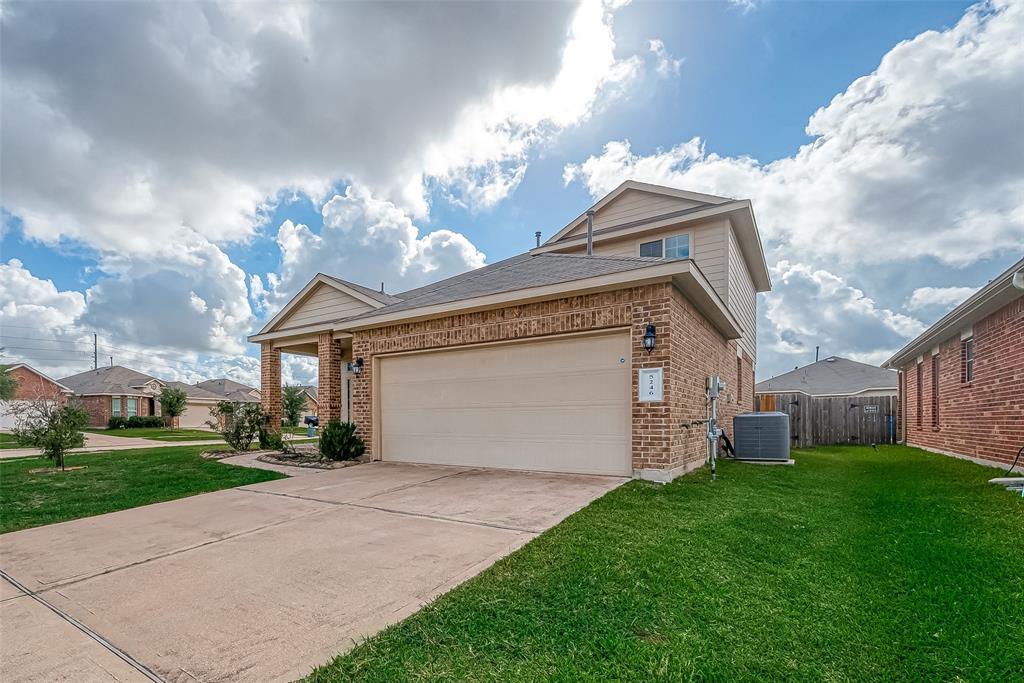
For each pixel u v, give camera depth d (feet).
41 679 8.00
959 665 8.02
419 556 13.30
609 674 7.69
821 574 11.82
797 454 39.24
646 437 23.06
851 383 79.61
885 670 7.91
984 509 17.65
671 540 13.84
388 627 9.34
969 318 31.09
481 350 28.96
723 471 26.02
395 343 32.55
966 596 10.55
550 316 26.20
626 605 9.94
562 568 11.80
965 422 33.63
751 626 9.22
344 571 12.39
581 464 25.12
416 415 31.65
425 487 22.79
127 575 12.62
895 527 15.92
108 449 47.78
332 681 7.68
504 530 15.42
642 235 42.73
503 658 8.14
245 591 11.34
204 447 48.75
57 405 35.70
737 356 45.68
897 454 40.32
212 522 17.76
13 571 13.14
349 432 33.53
